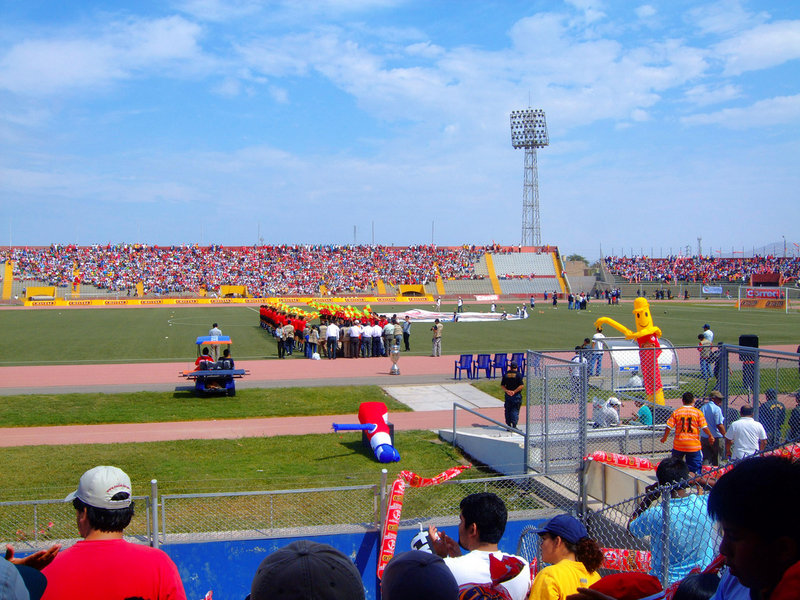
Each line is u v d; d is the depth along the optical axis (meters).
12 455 14.91
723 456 11.78
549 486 11.41
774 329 44.50
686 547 6.35
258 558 8.73
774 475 2.24
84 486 3.88
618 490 10.32
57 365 29.56
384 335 33.12
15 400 21.28
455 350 35.03
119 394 22.41
